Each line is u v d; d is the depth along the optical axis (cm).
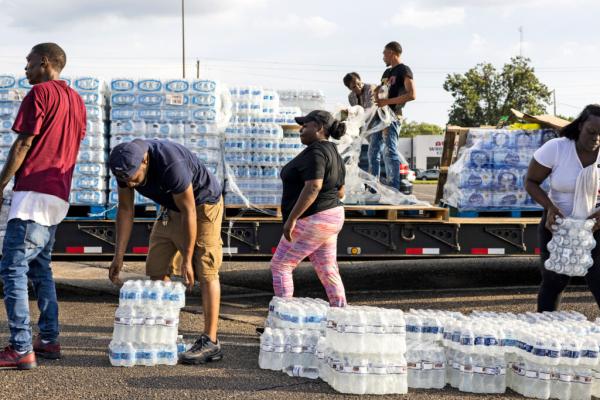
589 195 502
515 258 1079
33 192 482
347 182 791
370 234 767
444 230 775
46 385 452
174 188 479
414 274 963
